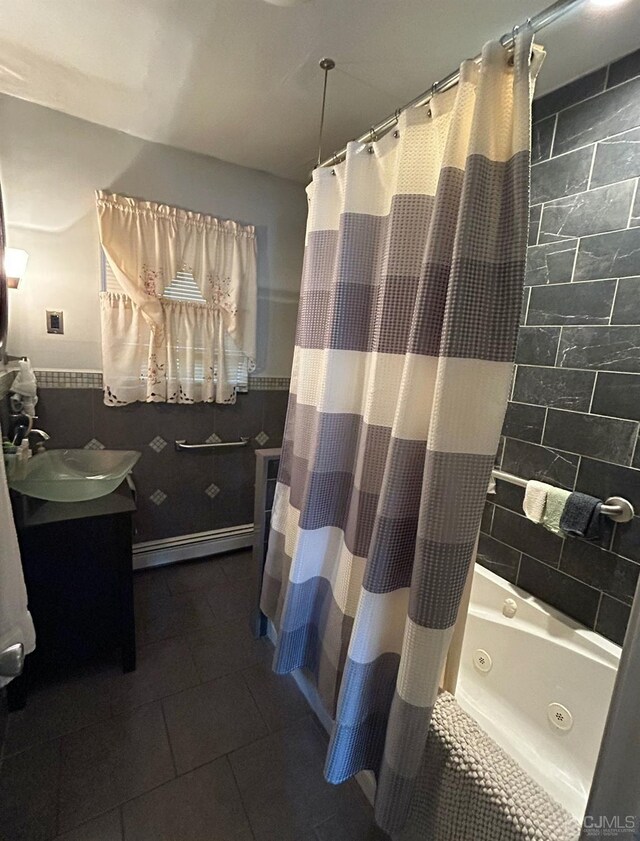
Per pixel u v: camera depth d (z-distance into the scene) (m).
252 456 2.53
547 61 1.33
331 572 1.28
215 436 2.38
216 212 2.16
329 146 1.97
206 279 2.14
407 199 0.92
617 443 1.36
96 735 1.31
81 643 1.48
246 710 1.44
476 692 1.58
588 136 1.39
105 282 1.94
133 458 1.74
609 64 1.32
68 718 1.36
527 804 0.71
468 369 0.76
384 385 1.00
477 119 0.73
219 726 1.37
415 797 0.90
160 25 1.23
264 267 2.37
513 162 0.72
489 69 0.72
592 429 1.42
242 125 1.80
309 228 1.30
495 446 0.79
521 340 1.65
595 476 1.42
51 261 1.83
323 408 1.16
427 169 0.90
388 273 0.96
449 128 0.78
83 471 1.74
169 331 2.10
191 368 2.17
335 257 1.19
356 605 1.13
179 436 2.27
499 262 0.74
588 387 1.43
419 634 0.83
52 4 1.16
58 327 1.89
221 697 1.49
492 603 1.70
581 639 1.40
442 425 0.77
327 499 1.24
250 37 1.27
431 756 0.86
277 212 2.35
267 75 1.46
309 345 1.32
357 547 1.11
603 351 1.38
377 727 1.03
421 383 0.84
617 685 0.52
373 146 1.07
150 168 1.96
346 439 1.20
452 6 1.13
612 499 1.36
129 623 1.53
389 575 0.92
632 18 1.13
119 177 1.89
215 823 1.09
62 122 1.75
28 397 1.70
